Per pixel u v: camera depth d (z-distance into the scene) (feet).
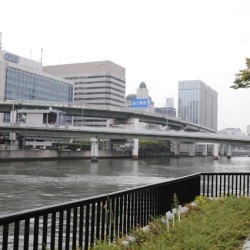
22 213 16.26
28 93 575.79
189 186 43.65
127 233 27.27
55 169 257.14
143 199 31.37
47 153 388.57
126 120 484.33
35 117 395.75
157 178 196.95
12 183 163.02
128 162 398.83
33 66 647.15
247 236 26.05
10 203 105.60
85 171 243.81
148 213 32.07
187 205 39.78
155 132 358.64
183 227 25.35
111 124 493.36
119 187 154.81
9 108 443.32
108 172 238.48
